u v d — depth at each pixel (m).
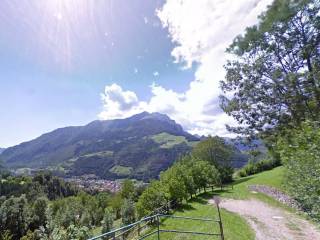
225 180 78.06
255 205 35.41
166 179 43.59
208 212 32.56
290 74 24.55
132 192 89.81
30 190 138.12
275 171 68.06
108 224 46.31
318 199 11.19
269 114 28.11
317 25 24.41
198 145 89.19
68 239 11.11
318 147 10.42
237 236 20.45
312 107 24.66
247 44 28.83
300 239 19.39
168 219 30.53
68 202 107.94
